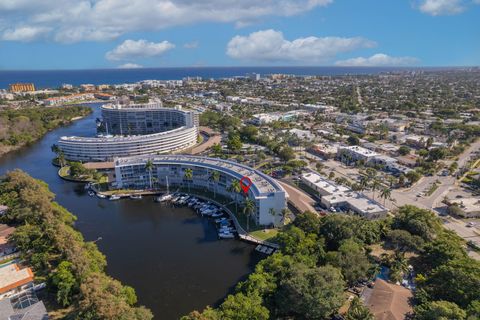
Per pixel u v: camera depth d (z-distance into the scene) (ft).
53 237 449.06
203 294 414.41
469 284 342.03
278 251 454.40
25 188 613.93
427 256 439.22
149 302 399.85
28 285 404.36
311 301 331.36
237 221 592.60
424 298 344.49
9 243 486.79
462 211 594.65
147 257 497.46
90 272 385.91
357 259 405.39
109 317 297.74
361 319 314.96
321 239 458.50
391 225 520.01
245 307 330.95
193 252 510.99
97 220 618.44
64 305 373.40
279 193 562.66
